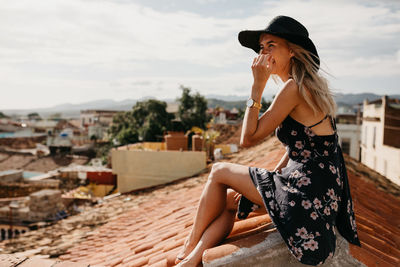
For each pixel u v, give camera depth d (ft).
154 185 36.06
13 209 44.39
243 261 6.14
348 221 6.51
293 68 6.34
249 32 6.96
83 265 7.98
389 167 62.39
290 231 5.78
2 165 146.72
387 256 7.70
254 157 28.48
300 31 6.34
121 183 38.17
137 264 10.84
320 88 6.06
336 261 6.28
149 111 174.91
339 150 6.65
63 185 70.28
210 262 6.15
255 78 6.46
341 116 102.63
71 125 355.77
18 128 356.79
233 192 7.17
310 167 6.06
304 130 6.19
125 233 19.53
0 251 19.02
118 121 204.85
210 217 6.92
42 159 160.15
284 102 6.10
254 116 6.35
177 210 20.21
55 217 43.65
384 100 67.21
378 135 70.85
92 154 212.02
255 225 7.90
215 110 320.50
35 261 7.93
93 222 24.25
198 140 39.75
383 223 13.08
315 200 5.82
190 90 167.53
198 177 33.12
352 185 19.74
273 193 6.17
